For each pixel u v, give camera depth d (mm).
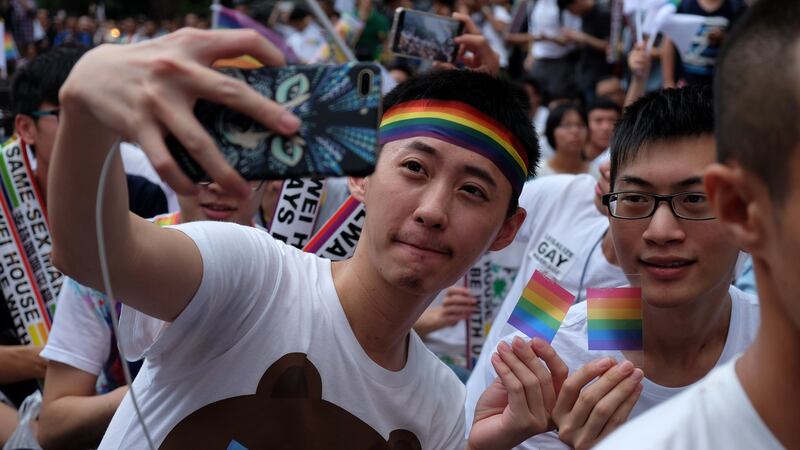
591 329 2084
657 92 2273
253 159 1250
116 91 1173
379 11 11344
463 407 2180
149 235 1575
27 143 3357
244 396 1812
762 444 1102
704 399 1137
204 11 19953
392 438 1965
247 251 1791
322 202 3188
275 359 1831
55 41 16156
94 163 1355
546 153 6668
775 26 1090
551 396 1922
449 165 1854
